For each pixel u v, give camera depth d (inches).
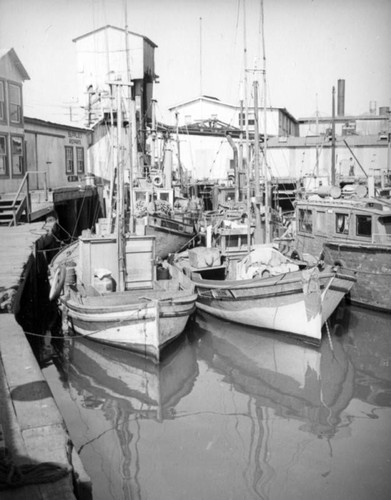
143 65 1614.2
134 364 509.4
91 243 600.1
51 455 201.2
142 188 1034.1
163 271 774.5
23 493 181.6
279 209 1482.5
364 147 1897.1
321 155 1935.3
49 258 804.6
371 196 921.5
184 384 464.4
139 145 1424.7
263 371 499.5
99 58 1606.8
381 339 593.0
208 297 646.5
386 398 437.4
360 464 332.8
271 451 350.3
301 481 316.5
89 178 1369.3
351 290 725.9
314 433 377.4
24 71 1056.8
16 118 1043.9
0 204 886.4
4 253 609.0
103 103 1472.7
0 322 366.9
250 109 2039.9
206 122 1943.9
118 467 327.0
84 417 395.9
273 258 661.9
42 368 494.0
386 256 666.2
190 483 313.0
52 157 1269.7
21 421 226.1
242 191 1429.6
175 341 550.6
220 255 708.7
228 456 341.4
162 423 388.8
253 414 407.2
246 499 295.0
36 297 651.5
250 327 622.8
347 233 745.6
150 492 302.2
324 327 635.5
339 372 496.1
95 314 516.1
